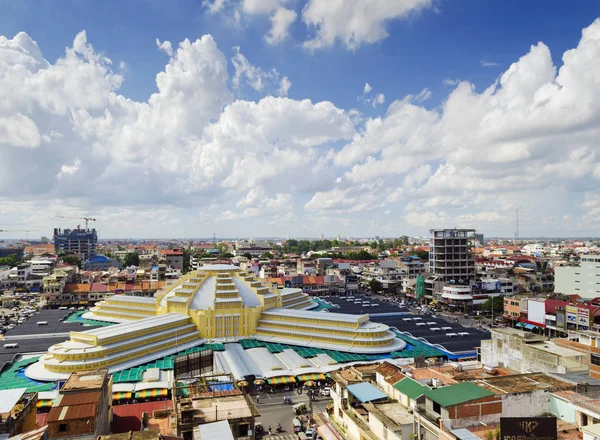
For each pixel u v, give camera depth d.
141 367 130.38
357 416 65.69
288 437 85.62
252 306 174.88
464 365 85.25
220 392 68.88
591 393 60.09
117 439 49.59
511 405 56.56
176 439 49.78
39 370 123.81
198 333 162.25
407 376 67.69
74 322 188.00
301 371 123.62
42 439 52.19
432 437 52.59
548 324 165.88
